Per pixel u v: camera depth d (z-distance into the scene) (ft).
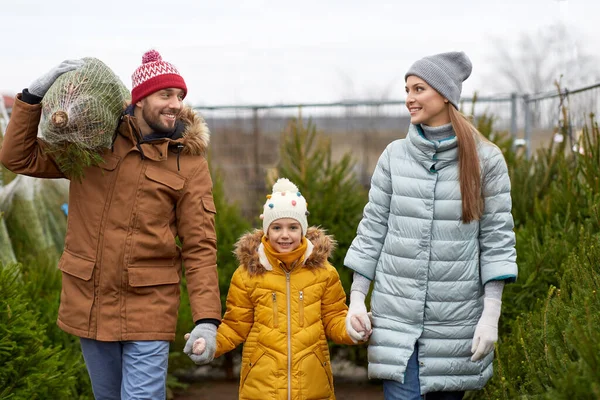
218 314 11.22
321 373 12.07
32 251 18.54
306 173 20.98
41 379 12.28
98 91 10.43
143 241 11.03
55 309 15.89
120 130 11.11
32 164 11.18
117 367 11.50
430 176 11.14
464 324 11.09
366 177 29.99
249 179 30.40
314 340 12.03
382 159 11.74
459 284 11.05
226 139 30.66
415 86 11.30
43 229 19.36
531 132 25.53
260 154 30.53
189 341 10.89
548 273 14.17
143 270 11.07
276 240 12.05
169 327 11.27
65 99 10.19
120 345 11.34
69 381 13.26
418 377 11.16
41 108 10.73
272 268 12.09
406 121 29.96
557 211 16.38
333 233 20.39
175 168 11.32
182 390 20.48
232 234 21.40
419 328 11.11
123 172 11.07
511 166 20.67
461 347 11.08
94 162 10.91
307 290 12.06
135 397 10.92
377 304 11.46
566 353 8.46
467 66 11.43
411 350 11.03
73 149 10.54
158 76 11.02
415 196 11.17
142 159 11.12
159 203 11.15
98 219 11.03
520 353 10.87
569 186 16.20
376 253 11.71
